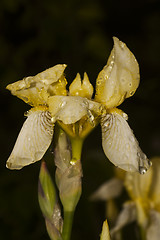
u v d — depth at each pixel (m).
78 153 0.50
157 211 0.58
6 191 0.71
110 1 1.19
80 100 0.48
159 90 0.99
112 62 0.50
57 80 0.50
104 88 0.50
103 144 0.49
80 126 0.49
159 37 1.18
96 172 0.73
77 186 0.49
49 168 0.73
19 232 0.70
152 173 0.59
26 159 0.48
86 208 0.70
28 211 0.70
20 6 1.03
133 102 1.01
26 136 0.49
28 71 1.03
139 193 0.59
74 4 1.00
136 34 1.20
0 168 0.74
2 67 1.03
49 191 0.50
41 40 1.01
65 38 1.00
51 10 1.00
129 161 0.48
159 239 0.58
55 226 0.50
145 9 1.21
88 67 1.01
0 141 0.96
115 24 1.20
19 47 1.03
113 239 0.60
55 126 0.50
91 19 1.02
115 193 0.63
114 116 0.50
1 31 1.04
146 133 0.99
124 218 0.59
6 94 1.01
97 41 1.01
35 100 0.50
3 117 1.01
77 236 0.70
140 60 1.16
